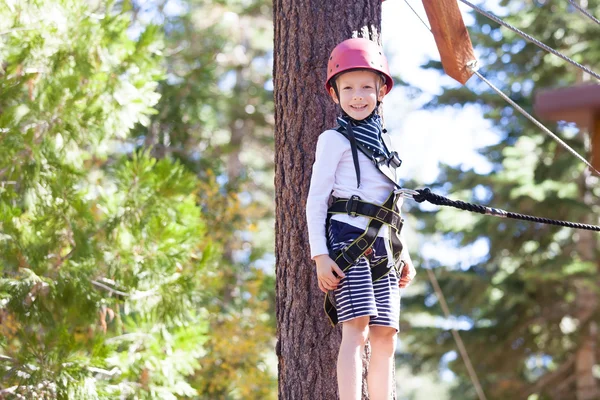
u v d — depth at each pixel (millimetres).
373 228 3619
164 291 8172
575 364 16750
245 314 13328
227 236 13602
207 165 14883
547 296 16312
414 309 16891
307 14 4469
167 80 14328
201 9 19797
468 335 16516
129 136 13984
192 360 8391
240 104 19844
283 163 4438
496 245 16281
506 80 16812
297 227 4316
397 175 3836
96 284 8039
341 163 3736
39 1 7984
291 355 4246
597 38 15344
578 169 15477
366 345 4148
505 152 15633
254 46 22469
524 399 16641
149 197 8117
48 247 7777
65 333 7285
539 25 15805
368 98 3750
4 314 7793
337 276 3572
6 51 7961
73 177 8195
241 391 12586
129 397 7898
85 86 8242
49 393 7047
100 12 8984
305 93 4410
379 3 4652
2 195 7836
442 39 5008
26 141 7668
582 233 16234
